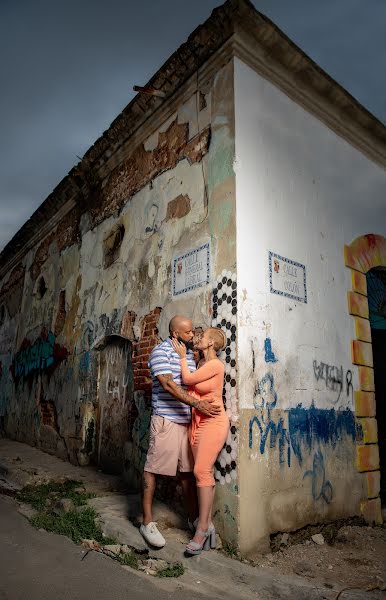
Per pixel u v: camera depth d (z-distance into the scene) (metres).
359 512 4.66
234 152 4.22
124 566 3.22
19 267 10.77
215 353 3.83
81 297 7.10
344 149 5.72
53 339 7.94
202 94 4.79
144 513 3.52
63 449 6.95
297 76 4.96
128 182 6.14
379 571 3.46
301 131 5.07
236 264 3.95
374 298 6.04
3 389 10.41
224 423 3.52
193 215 4.63
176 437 3.62
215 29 4.50
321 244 5.00
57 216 8.62
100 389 6.32
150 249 5.31
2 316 11.46
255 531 3.53
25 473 5.84
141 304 5.32
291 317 4.36
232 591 2.96
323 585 3.11
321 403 4.50
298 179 4.88
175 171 5.07
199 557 3.26
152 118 5.62
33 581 2.94
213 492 3.43
